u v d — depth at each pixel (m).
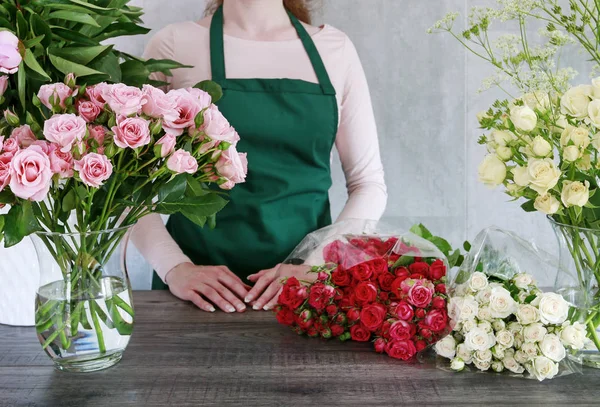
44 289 1.13
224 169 1.15
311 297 1.28
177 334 1.37
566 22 1.11
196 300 1.56
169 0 2.49
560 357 1.12
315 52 2.10
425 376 1.17
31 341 1.34
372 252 1.32
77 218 1.12
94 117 1.05
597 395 1.09
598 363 1.20
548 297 1.13
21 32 1.07
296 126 2.04
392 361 1.24
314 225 2.07
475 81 2.57
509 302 1.15
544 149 1.01
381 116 2.59
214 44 2.06
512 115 1.03
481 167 1.09
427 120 2.60
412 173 2.63
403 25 2.54
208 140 1.11
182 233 2.02
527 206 1.17
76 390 1.10
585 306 1.13
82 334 1.15
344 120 2.17
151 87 1.06
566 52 2.54
